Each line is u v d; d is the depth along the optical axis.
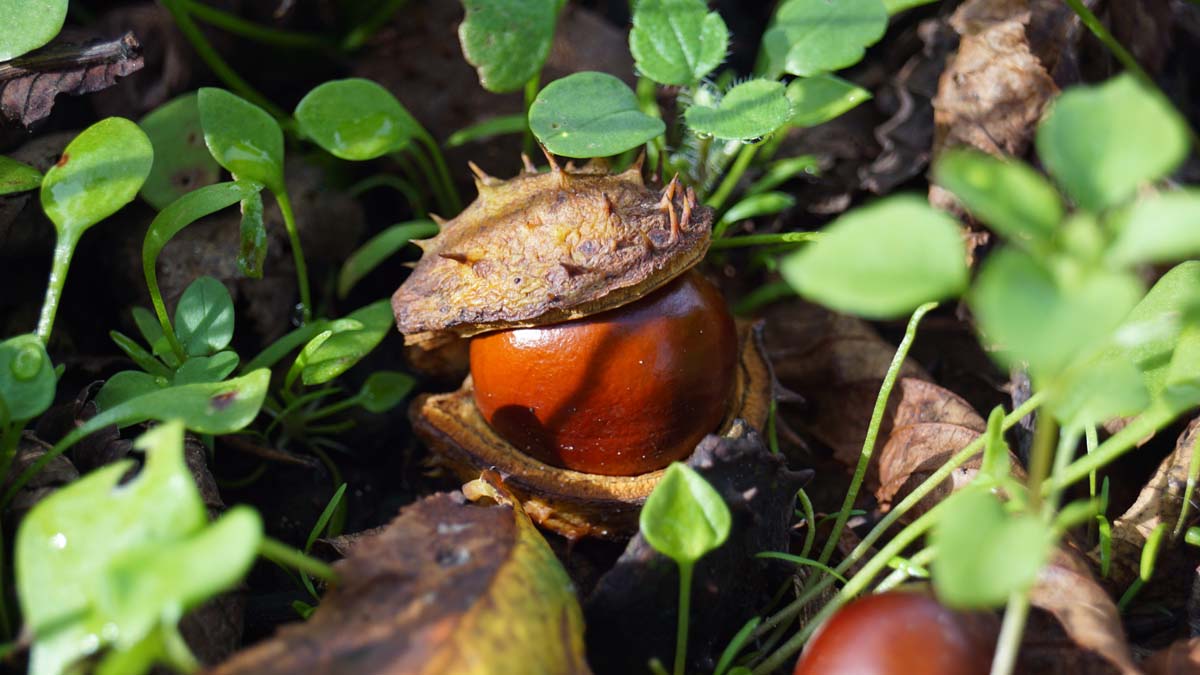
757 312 0.26
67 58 0.23
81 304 0.24
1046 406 0.17
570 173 0.22
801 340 0.25
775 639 0.20
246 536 0.16
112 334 0.22
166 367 0.22
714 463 0.20
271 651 0.17
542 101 0.22
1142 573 0.20
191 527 0.17
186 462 0.21
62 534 0.17
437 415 0.23
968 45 0.25
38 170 0.23
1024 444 0.22
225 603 0.19
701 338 0.21
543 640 0.18
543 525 0.22
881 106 0.27
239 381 0.19
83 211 0.20
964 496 0.17
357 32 0.28
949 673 0.18
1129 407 0.17
